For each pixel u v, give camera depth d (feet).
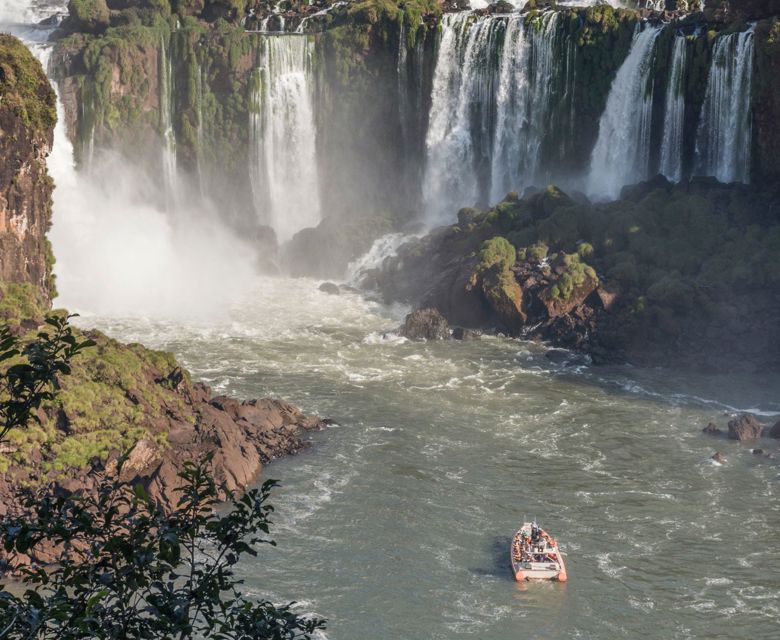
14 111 298.97
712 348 340.59
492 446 269.44
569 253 379.35
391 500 235.40
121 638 66.85
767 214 380.99
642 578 205.46
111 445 231.71
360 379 319.47
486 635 185.37
